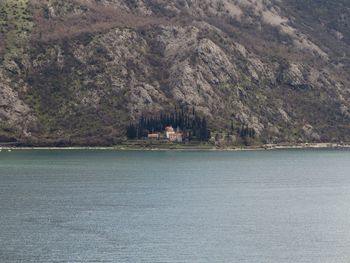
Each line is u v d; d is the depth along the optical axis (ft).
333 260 646.33
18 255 652.48
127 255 653.71
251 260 643.04
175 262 634.43
